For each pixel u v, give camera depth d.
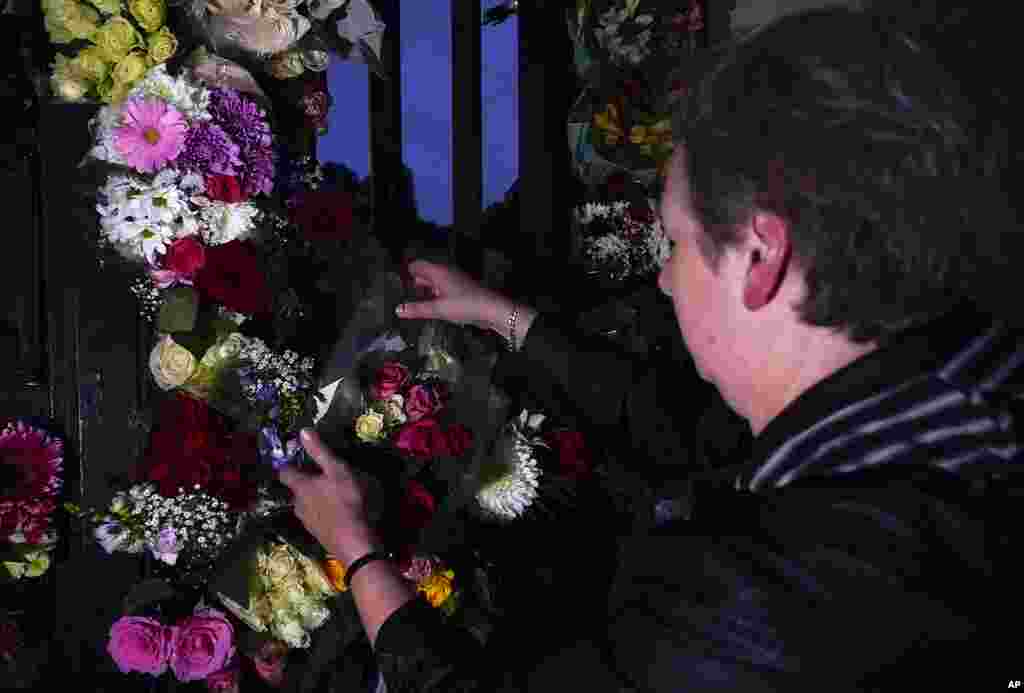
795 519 0.58
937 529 0.55
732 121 0.61
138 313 1.29
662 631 0.60
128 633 1.21
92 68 1.22
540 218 1.81
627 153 1.82
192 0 1.28
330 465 0.94
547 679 0.67
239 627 1.33
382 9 1.58
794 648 0.56
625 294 1.84
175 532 1.23
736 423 1.15
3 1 1.20
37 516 1.20
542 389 1.34
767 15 1.85
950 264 0.58
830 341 0.63
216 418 1.27
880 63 0.57
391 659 0.81
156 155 1.20
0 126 1.21
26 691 1.24
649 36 1.83
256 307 1.28
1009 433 0.57
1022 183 0.71
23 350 1.25
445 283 1.29
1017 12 0.92
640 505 1.42
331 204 1.42
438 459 1.46
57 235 1.26
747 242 0.62
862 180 0.56
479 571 1.49
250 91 1.33
